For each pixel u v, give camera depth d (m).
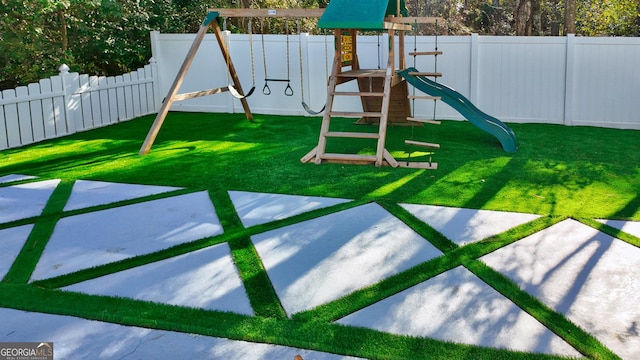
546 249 4.14
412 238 4.41
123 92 10.66
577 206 5.13
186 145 8.21
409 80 8.09
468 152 7.50
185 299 3.47
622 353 2.81
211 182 6.14
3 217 5.07
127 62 12.39
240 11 8.41
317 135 8.87
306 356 2.84
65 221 4.95
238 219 4.93
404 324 3.13
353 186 5.90
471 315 3.21
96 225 4.84
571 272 3.75
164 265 3.98
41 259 4.12
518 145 7.93
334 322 3.17
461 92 10.16
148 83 11.38
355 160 6.84
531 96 9.81
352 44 8.62
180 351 2.90
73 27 11.89
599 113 9.52
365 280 3.69
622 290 3.48
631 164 6.75
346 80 8.31
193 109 11.76
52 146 8.33
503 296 3.43
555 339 2.95
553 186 5.82
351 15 6.71
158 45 11.62
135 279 3.76
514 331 3.03
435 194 5.57
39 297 3.50
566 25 15.01
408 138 8.52
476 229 4.57
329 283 3.66
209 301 3.44
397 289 3.55
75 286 3.67
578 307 3.29
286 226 4.73
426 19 7.33
